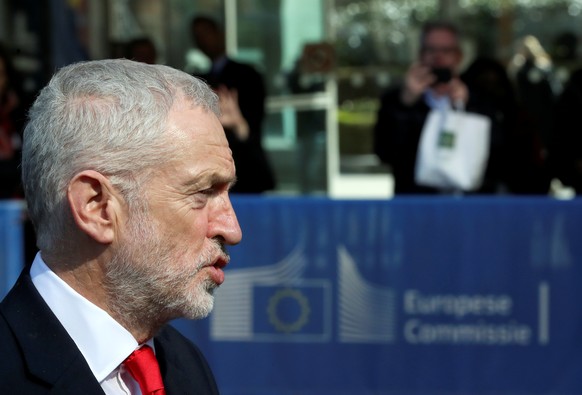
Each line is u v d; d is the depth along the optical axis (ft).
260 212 25.02
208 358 25.02
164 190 10.18
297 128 45.78
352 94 46.65
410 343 25.02
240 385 25.05
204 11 43.16
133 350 10.53
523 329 24.90
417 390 24.99
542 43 44.78
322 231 25.02
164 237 10.25
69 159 10.07
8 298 10.51
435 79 30.37
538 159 32.12
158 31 42.24
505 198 24.85
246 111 33.45
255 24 44.62
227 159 10.52
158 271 10.32
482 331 24.91
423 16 46.19
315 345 25.02
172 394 11.37
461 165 29.99
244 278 25.05
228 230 10.63
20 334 10.11
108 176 10.08
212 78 33.94
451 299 24.97
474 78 31.53
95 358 10.33
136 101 10.09
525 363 24.88
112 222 10.15
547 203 24.73
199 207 10.43
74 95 10.16
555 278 24.81
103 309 10.44
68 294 10.37
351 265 25.02
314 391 25.08
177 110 10.27
